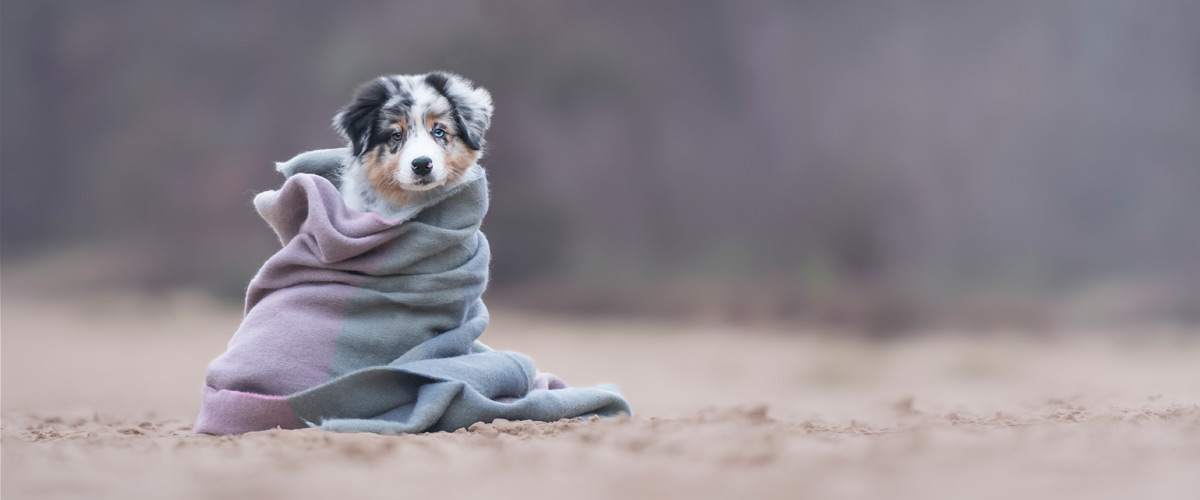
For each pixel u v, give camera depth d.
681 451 5.32
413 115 7.04
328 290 6.74
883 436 6.21
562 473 4.77
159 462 5.20
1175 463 4.94
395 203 7.09
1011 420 7.28
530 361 7.28
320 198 6.81
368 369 6.48
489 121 7.34
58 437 6.95
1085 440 5.60
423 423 6.41
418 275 6.85
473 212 7.08
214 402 6.56
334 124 7.31
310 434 6.03
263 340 6.65
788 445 5.58
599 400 7.26
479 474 4.77
